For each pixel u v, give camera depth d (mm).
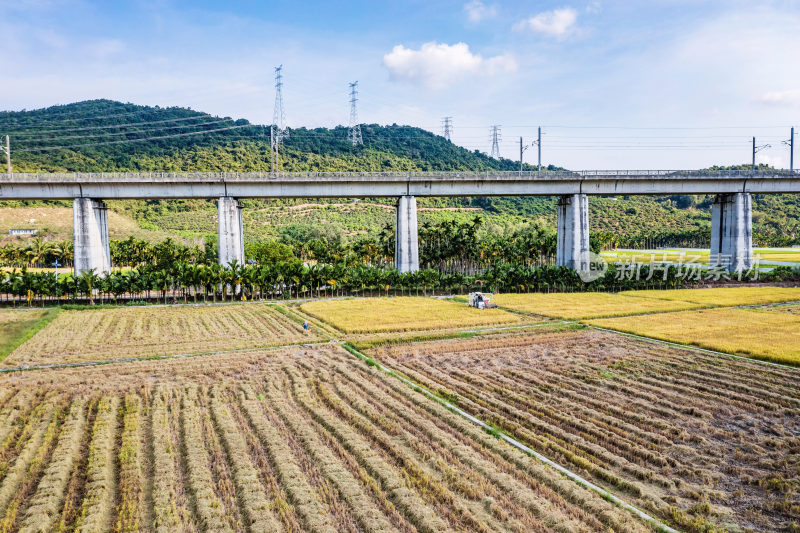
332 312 67125
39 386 35000
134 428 27078
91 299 78812
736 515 19484
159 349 46031
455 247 117812
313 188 93125
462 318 61781
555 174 97750
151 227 188500
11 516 19203
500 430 27188
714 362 41094
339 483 21438
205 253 131250
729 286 99875
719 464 23594
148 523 18984
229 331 55156
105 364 40812
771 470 23125
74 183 85000
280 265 86562
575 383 35562
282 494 20797
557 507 19734
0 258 129125
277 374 37719
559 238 106500
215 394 32812
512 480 21547
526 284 94312
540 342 49125
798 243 198375
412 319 61156
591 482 21938
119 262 138500
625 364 40812
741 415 29484
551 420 28609
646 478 22141
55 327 57062
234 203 90938
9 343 45156
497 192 98875
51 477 22000
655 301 78188
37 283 74625
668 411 29703
